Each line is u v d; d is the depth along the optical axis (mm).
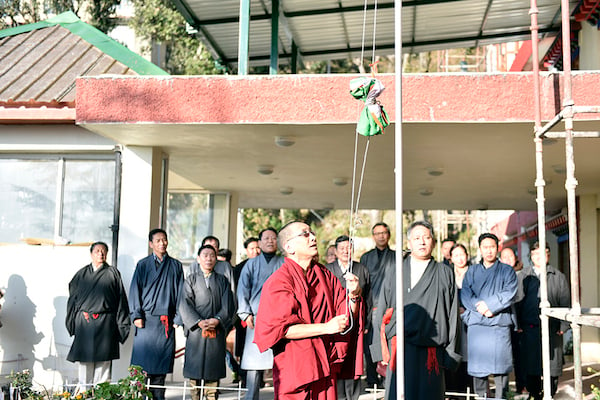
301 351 4402
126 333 7926
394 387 5785
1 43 10969
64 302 9023
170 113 7629
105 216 9203
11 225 9352
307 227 4602
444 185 11859
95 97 7738
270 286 4480
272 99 7492
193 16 10617
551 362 8195
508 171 10383
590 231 13227
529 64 17531
